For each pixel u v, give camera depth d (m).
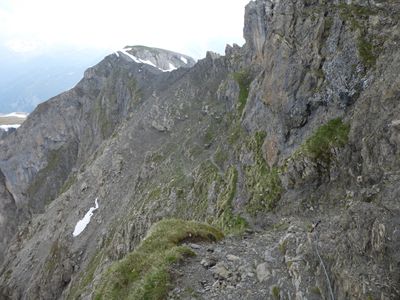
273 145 51.66
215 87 116.38
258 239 23.98
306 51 48.69
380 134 30.78
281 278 17.30
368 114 34.62
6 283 129.12
